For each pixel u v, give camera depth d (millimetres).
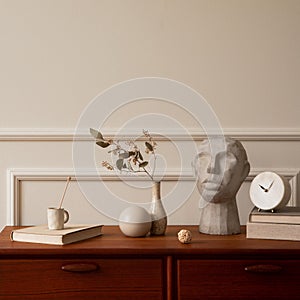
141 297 1458
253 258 1452
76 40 1911
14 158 1905
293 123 1912
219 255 1454
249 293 1448
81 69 1911
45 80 1907
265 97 1915
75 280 1456
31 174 1895
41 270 1453
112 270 1457
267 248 1437
